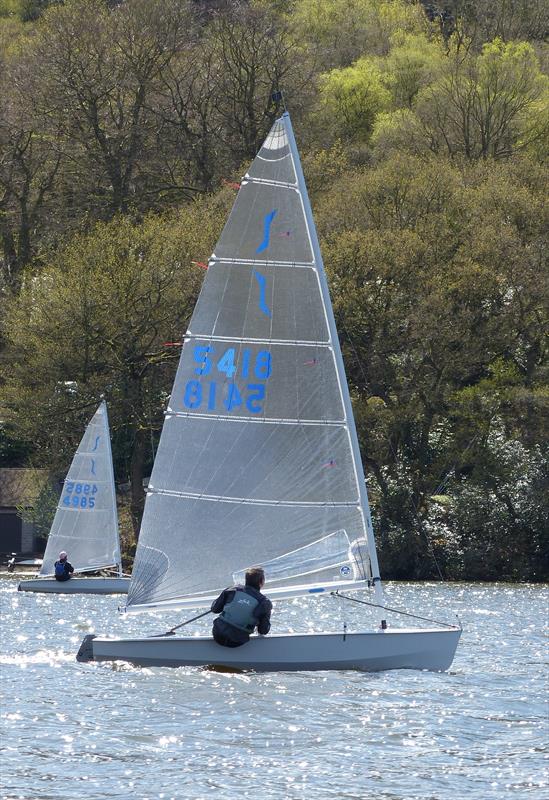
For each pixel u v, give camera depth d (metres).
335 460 79.44
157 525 80.12
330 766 57.12
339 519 79.12
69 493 168.12
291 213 80.56
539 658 93.31
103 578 163.12
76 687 74.12
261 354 80.19
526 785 54.41
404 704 70.75
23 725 64.00
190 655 79.25
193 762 57.41
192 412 80.31
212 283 80.75
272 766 56.97
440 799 52.06
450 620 126.12
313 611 135.62
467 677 81.06
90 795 51.75
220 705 69.31
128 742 60.91
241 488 79.62
